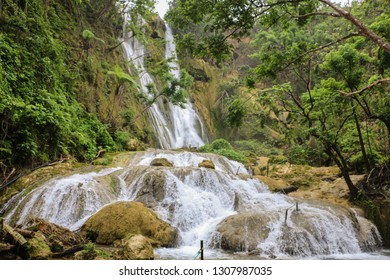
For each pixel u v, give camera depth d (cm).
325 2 815
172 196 955
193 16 969
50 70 1294
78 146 1332
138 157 1401
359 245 870
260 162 2000
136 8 2114
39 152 1091
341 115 1201
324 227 827
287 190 1230
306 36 2661
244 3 917
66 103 1352
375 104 1134
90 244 573
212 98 3306
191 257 669
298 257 732
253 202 996
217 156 1531
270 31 2664
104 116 1775
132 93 2253
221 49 1005
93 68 1839
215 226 835
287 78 2773
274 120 1206
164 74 2066
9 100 979
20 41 1229
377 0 1897
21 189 951
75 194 889
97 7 2180
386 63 1154
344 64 1050
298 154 1191
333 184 1322
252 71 1084
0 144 962
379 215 1052
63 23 1769
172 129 2653
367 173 1184
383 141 1351
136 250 573
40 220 727
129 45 2561
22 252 530
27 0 1340
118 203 792
